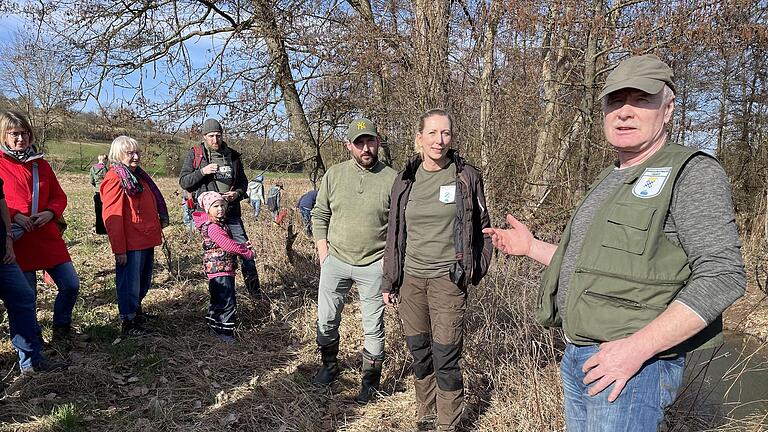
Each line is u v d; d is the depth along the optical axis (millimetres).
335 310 3650
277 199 10500
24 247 3934
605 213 1746
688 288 1509
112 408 3488
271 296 5832
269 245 7055
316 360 4301
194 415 3449
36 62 8445
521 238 2346
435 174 3014
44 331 4586
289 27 7070
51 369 3846
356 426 3334
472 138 6086
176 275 6555
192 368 4082
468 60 6031
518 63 6438
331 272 3547
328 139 8086
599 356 1605
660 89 1694
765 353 5098
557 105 6910
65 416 3248
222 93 7535
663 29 6195
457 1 6125
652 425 1621
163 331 4789
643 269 1609
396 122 6555
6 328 4613
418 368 3197
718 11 5848
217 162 5312
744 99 10844
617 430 1637
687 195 1582
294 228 7977
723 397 3848
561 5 6258
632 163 1844
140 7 7824
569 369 1890
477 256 2990
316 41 6836
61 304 4301
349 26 6676
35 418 3262
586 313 1731
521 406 3166
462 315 2975
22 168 3869
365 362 3596
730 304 1455
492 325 3809
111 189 4375
